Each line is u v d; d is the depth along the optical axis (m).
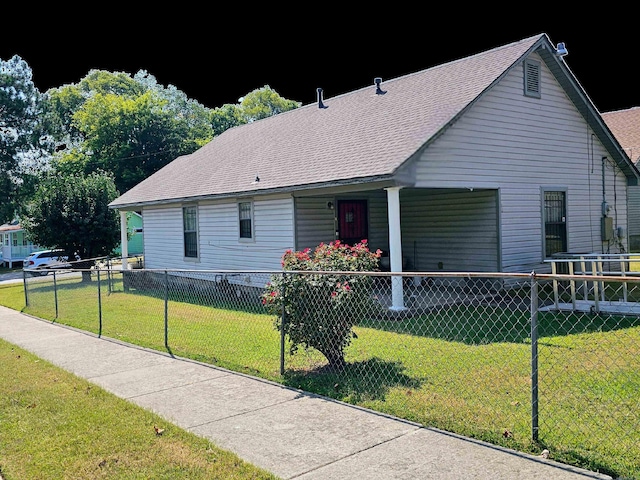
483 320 9.02
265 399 5.51
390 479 3.60
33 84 39.44
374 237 14.67
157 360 7.54
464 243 13.47
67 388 6.20
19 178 38.12
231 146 19.41
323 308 6.17
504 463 3.75
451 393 5.26
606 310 9.10
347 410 5.03
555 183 13.72
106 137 43.06
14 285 22.75
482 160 11.94
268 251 13.65
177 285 17.73
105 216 23.39
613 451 3.81
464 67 13.93
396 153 10.53
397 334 8.13
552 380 5.49
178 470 3.91
